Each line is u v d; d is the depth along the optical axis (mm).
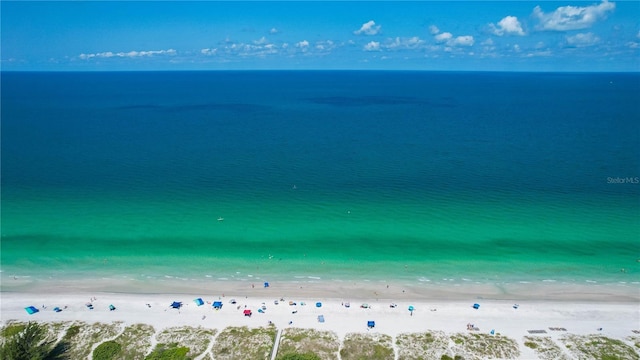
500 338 53469
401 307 59188
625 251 73375
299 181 106438
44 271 67875
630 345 52250
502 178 107875
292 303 59625
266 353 50781
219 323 55969
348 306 59219
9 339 51875
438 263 70438
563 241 76625
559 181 105375
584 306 59562
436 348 51844
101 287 63906
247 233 79688
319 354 50844
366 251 73750
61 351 51062
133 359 50031
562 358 50344
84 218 85250
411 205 91562
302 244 75875
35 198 94938
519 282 65500
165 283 64938
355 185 103375
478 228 81375
